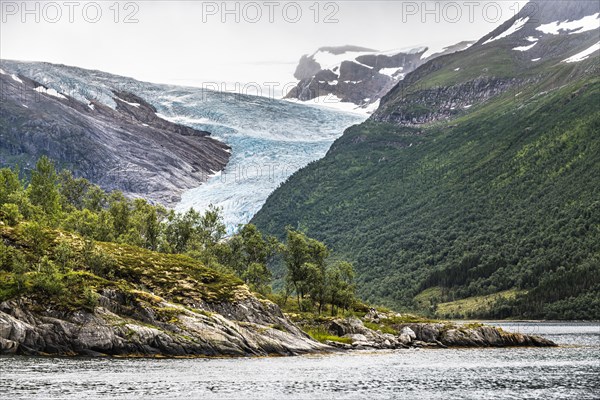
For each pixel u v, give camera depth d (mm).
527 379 105000
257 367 114125
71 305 115500
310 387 94125
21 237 143250
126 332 116438
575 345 174750
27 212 173250
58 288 116688
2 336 107375
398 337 167000
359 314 197125
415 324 176750
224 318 134250
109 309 120812
